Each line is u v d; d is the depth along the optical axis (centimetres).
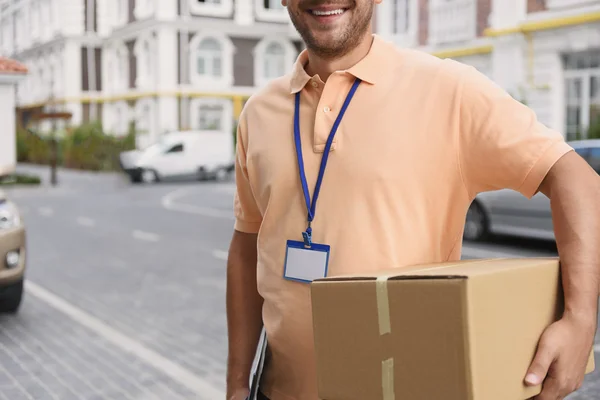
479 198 959
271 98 169
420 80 150
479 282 113
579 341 123
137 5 3244
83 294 714
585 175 134
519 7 1572
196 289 732
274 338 164
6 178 2252
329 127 155
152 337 561
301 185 157
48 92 3884
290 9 154
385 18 1958
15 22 4462
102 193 2045
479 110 143
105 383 459
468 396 112
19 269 606
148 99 3145
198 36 3075
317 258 152
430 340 116
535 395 124
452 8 1748
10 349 534
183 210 1559
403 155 146
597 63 1473
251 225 187
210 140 2464
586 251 126
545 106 1540
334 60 157
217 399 429
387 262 146
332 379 130
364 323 125
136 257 934
